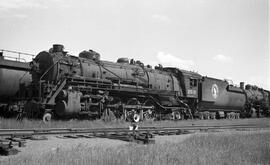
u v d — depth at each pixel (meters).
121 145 10.56
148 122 21.61
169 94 27.25
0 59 21.28
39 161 7.52
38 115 19.11
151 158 8.21
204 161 8.27
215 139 12.33
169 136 14.44
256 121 31.14
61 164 7.34
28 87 20.23
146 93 25.20
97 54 23.67
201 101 30.94
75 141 11.64
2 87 21.47
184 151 9.45
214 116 33.56
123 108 22.80
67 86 20.00
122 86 23.12
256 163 8.94
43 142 11.09
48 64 20.19
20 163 7.37
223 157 9.08
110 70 23.47
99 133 13.86
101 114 21.28
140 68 26.41
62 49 21.42
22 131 13.08
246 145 11.38
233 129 19.58
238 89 38.91
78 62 21.56
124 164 7.61
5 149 8.80
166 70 30.39
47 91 18.98
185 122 23.98
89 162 7.55
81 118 20.33
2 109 22.05
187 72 30.44
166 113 27.27
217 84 33.62
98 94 21.44
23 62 22.45
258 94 44.81
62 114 18.73
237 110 39.12
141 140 12.15
